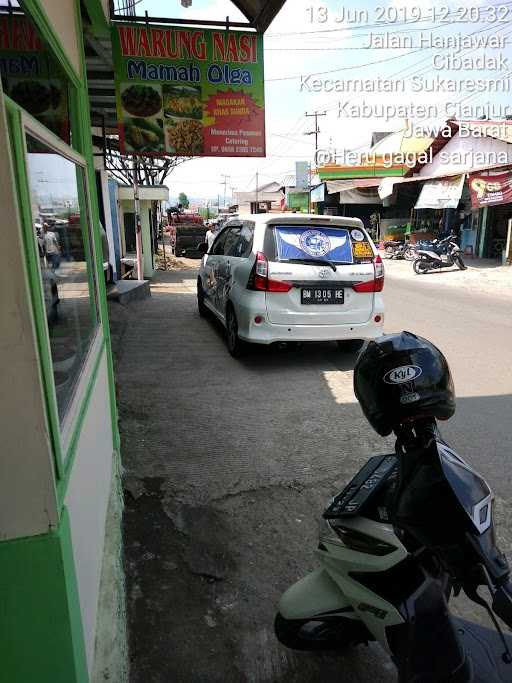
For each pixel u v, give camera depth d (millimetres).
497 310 9812
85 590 1730
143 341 7320
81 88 2773
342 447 4059
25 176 1239
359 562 1790
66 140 2615
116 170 13562
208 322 8664
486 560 1325
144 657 2195
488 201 16516
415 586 1661
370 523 1776
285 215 6020
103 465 2631
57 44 1996
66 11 2293
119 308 9609
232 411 4742
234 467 3732
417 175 22734
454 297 11500
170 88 5773
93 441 2252
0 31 2125
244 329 5855
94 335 2766
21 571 1243
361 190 24391
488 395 5188
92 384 2365
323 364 6246
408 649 1609
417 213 23969
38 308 1253
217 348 6969
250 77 5895
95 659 1804
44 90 2342
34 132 1481
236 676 2121
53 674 1315
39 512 1231
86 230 2775
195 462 3793
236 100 5918
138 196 13117
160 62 5695
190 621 2393
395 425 1537
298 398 5090
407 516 1439
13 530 1225
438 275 15625
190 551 2863
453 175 18078
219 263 7203
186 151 5930
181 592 2568
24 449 1197
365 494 1845
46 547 1245
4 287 1130
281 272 5676
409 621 1616
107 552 2393
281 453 3953
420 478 1446
